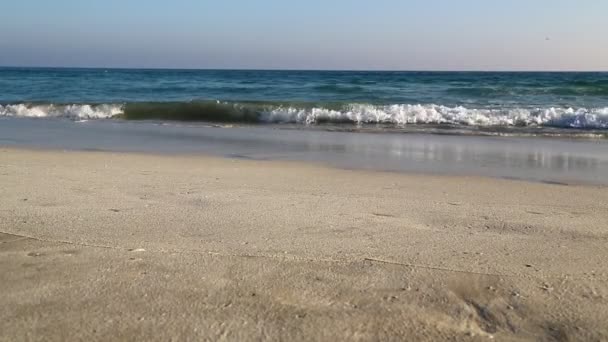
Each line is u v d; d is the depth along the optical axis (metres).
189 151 8.86
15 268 2.74
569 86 27.86
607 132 11.85
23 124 13.20
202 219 3.88
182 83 38.78
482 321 2.27
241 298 2.43
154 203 4.41
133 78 49.00
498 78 48.66
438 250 3.21
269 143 9.98
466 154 8.73
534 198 5.26
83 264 2.81
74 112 15.73
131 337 2.08
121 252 3.02
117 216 3.91
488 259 3.05
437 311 2.34
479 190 5.69
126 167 6.77
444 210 4.45
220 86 33.97
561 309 2.38
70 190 4.90
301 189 5.41
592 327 2.23
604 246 3.38
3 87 30.81
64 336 2.08
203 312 2.29
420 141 10.38
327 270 2.79
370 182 6.09
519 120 13.42
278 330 2.15
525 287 2.62
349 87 30.44
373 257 3.04
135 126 12.98
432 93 24.50
